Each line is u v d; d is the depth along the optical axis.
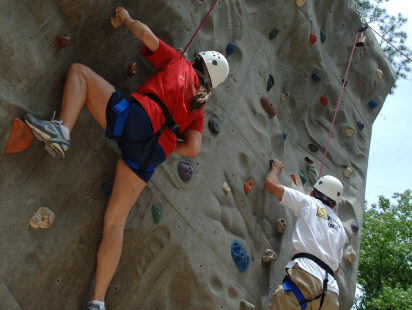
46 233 2.36
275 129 4.34
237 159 3.71
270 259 3.73
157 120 2.36
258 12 4.28
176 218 3.01
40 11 2.34
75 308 2.43
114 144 2.72
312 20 4.84
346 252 4.60
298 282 3.13
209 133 3.49
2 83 2.21
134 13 2.79
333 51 5.52
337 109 4.92
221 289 3.21
